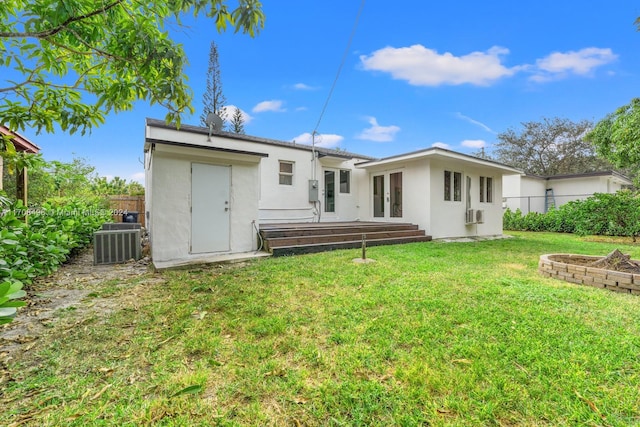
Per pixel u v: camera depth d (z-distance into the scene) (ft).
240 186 20.63
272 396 5.57
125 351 7.23
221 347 7.40
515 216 46.83
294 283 12.96
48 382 5.97
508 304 10.15
